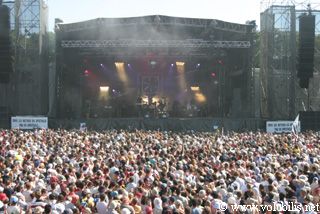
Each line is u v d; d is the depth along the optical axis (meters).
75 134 33.56
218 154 22.52
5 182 14.90
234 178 16.08
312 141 29.48
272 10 48.16
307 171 17.44
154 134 35.78
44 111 48.06
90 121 45.75
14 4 46.16
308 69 45.81
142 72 56.78
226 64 53.41
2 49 43.22
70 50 51.31
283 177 15.94
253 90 50.19
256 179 16.98
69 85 52.06
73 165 18.75
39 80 46.31
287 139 30.70
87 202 13.05
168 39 49.88
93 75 56.00
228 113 53.28
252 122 46.75
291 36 48.12
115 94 56.38
